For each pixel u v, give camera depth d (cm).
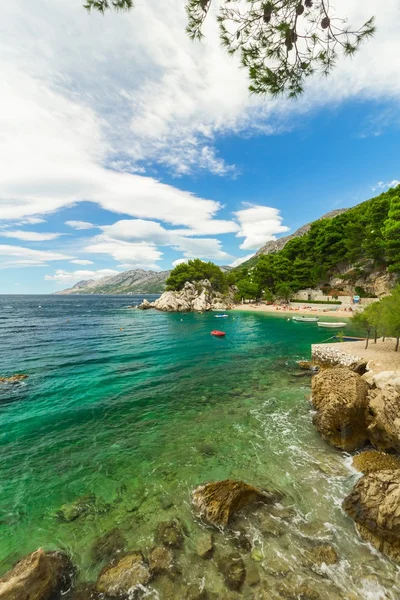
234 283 12962
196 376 2317
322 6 538
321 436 1303
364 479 849
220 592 601
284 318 6656
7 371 2467
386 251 5962
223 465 1097
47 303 17075
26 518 845
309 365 2509
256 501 867
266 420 1495
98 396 1878
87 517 843
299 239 10206
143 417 1561
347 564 665
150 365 2678
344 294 7906
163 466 1098
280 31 578
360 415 1259
